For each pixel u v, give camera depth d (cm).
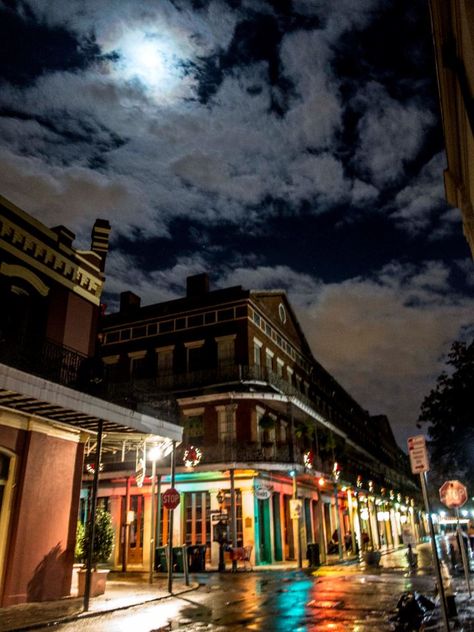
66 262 1560
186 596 1397
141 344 3222
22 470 1267
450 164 973
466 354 2308
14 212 1409
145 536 2634
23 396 1116
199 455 2409
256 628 920
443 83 792
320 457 3450
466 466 2497
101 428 1259
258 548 2544
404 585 1521
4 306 1352
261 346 3155
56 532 1336
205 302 3125
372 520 4791
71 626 964
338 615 1030
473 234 952
